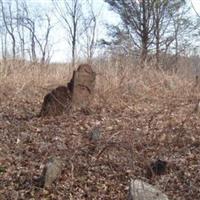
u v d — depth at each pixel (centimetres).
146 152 863
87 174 798
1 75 1628
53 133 1025
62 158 848
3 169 827
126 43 1989
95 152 872
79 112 1204
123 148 853
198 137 938
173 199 720
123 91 1420
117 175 792
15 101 1455
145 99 1392
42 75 1752
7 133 1039
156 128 994
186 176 776
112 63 1620
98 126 1049
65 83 1711
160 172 785
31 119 1171
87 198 739
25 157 881
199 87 1523
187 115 1066
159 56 2080
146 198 664
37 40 2561
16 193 752
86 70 1250
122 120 1109
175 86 1527
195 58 1958
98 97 1323
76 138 979
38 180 778
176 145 898
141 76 1593
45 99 1208
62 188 759
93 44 2023
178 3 2747
